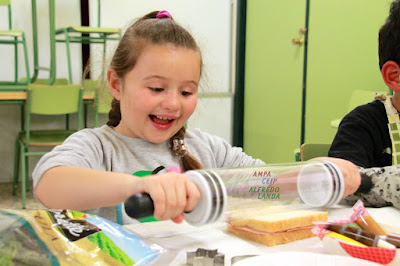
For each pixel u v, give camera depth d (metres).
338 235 0.49
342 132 1.10
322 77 2.80
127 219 0.72
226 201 0.47
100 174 0.60
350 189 0.64
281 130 3.29
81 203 0.60
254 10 3.56
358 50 2.47
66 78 3.21
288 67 3.15
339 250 0.46
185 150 0.93
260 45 3.51
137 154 0.90
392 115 1.11
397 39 0.98
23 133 2.78
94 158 0.83
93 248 0.39
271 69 3.38
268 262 0.39
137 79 0.78
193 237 0.54
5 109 3.03
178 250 0.48
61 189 0.62
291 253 0.40
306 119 2.97
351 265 0.39
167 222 0.60
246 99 3.78
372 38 2.36
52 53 2.66
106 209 0.75
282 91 3.24
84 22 3.23
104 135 0.90
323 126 2.81
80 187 0.60
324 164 0.62
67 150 0.78
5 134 3.06
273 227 0.51
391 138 1.10
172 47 0.77
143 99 0.77
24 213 0.42
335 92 2.68
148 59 0.76
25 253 0.36
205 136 1.07
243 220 0.53
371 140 1.08
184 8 3.60
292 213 0.55
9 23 2.96
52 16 2.64
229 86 3.87
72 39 3.05
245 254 0.48
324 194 0.59
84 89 2.54
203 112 3.62
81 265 0.37
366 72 2.42
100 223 0.44
